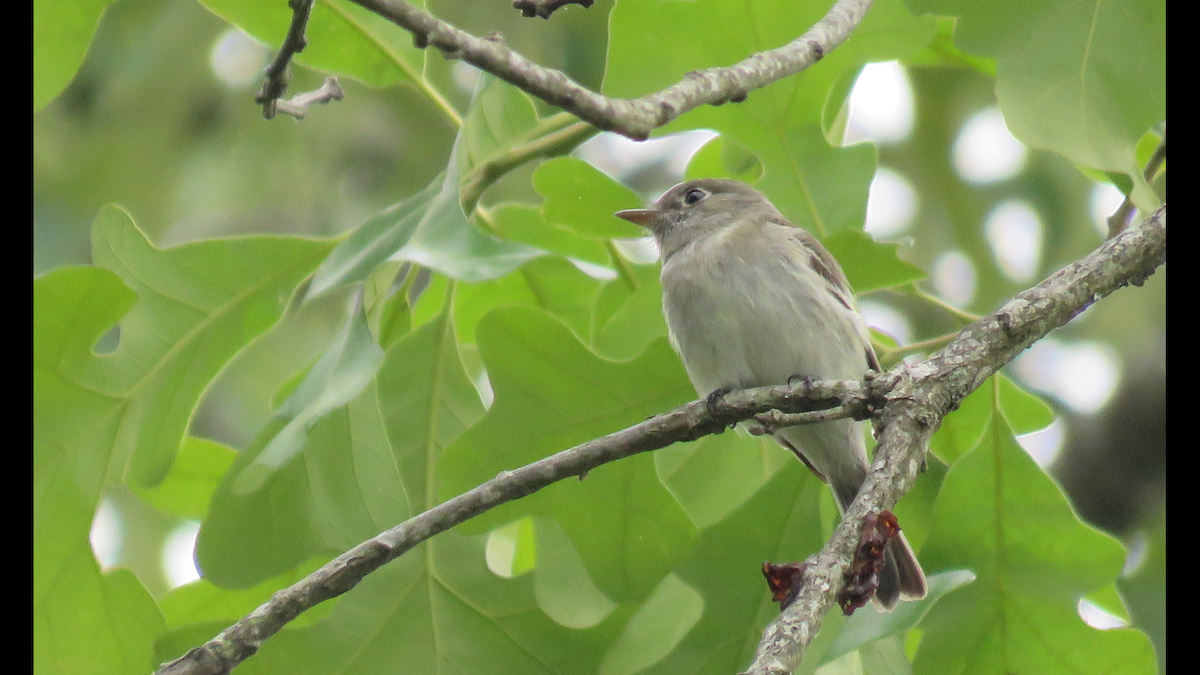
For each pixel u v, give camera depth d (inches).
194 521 326.3
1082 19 262.5
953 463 291.4
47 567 272.7
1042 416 324.5
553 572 287.0
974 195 517.0
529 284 353.4
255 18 304.7
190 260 289.1
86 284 265.7
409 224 272.5
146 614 279.3
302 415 253.6
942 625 269.6
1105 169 255.6
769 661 181.8
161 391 285.1
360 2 196.5
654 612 294.8
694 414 242.8
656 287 341.1
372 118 568.7
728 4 297.0
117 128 569.0
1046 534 267.1
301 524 270.4
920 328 511.5
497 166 293.6
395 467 272.4
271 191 561.9
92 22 284.0
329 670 274.8
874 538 204.2
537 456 278.5
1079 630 265.0
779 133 322.3
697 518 311.1
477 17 554.6
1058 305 239.5
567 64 555.5
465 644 279.7
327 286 263.6
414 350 298.8
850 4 269.9
